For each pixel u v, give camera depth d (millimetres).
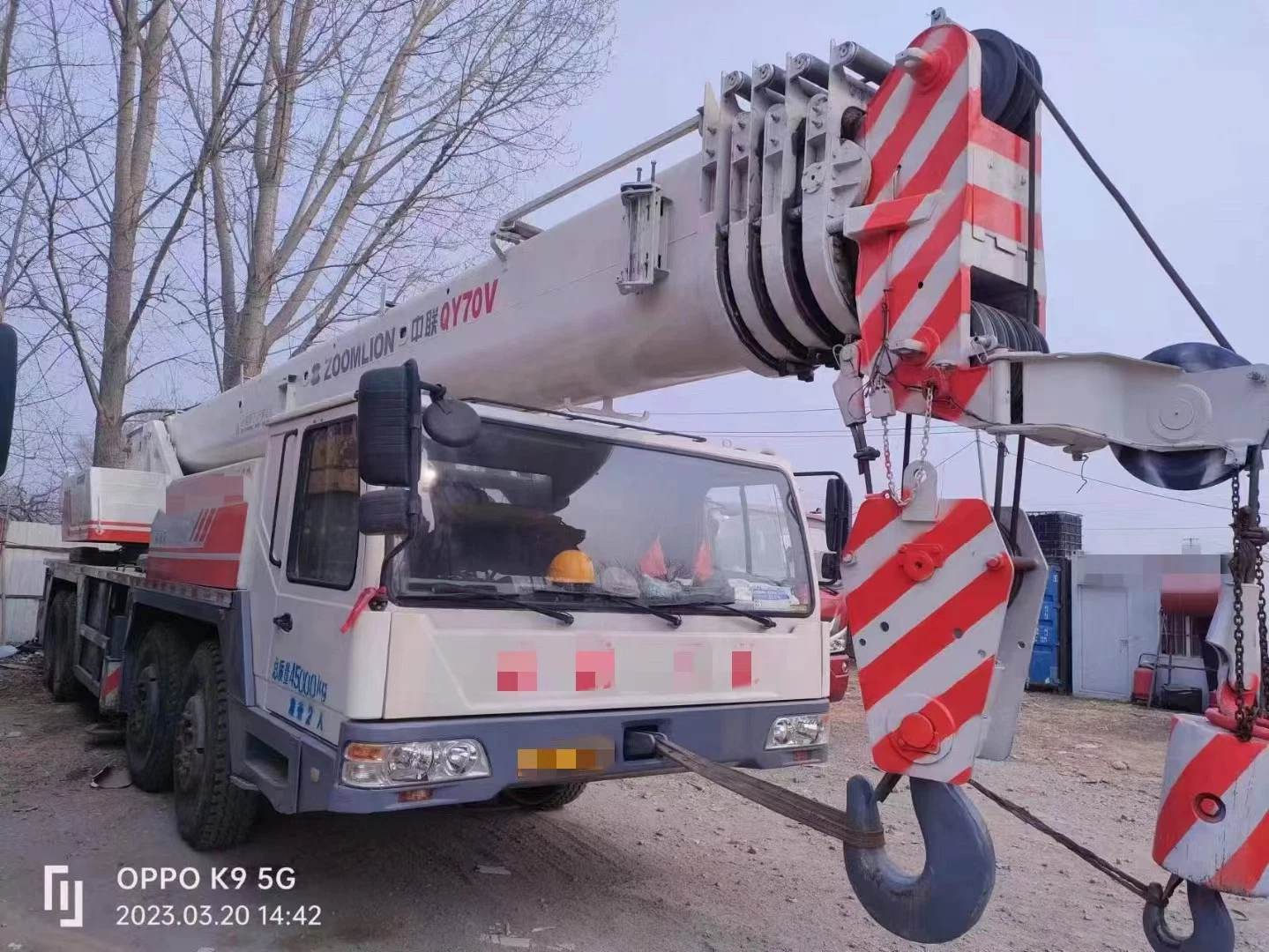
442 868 4879
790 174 3275
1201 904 2639
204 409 8078
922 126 2986
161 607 5859
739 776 3461
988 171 2939
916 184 2982
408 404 3398
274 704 4258
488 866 4945
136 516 8359
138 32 10859
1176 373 2713
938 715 2797
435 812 5758
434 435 3547
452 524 3838
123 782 6219
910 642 2877
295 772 3832
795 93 3303
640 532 4359
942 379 2844
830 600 9570
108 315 10914
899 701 2879
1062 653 13391
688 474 4605
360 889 4582
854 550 3010
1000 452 3025
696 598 4422
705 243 3523
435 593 3701
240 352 11133
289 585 4273
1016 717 2994
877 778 7465
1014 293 3113
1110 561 13008
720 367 3861
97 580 8047
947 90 2938
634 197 3705
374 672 3498
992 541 2748
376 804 3402
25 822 5426
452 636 3646
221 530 5102
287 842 5148
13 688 10227
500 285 4527
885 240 2994
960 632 2791
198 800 4918
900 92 3035
